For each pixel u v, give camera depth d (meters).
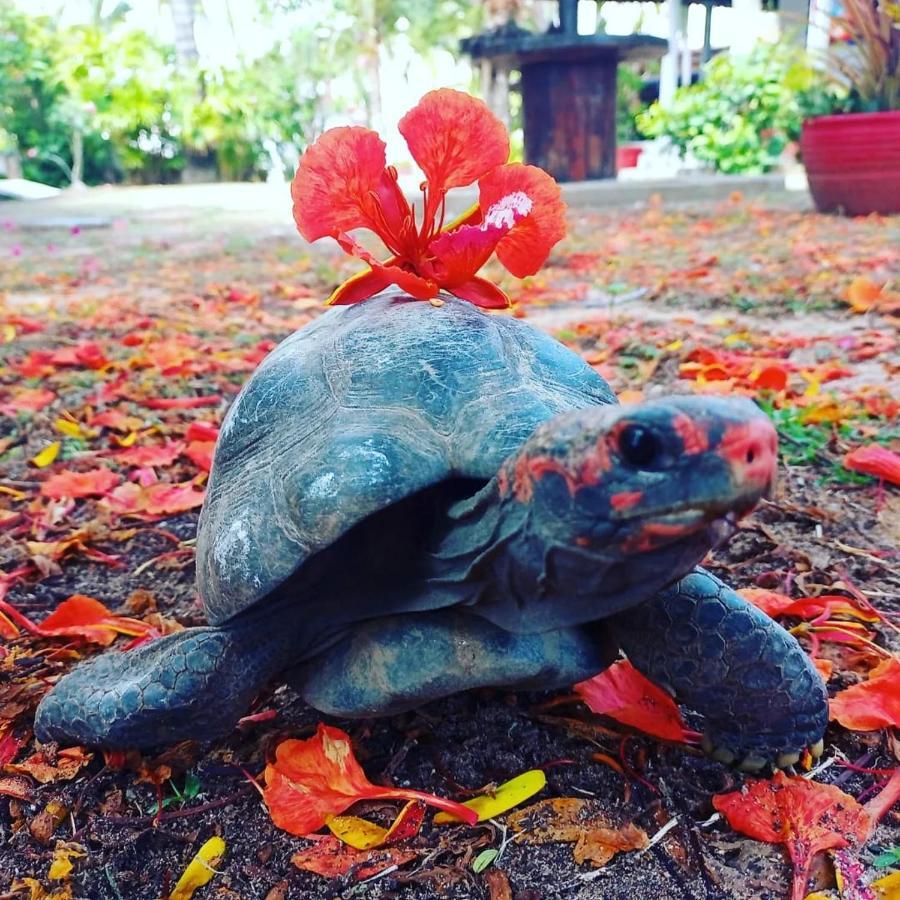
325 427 0.28
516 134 4.01
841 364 0.79
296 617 0.29
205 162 3.94
